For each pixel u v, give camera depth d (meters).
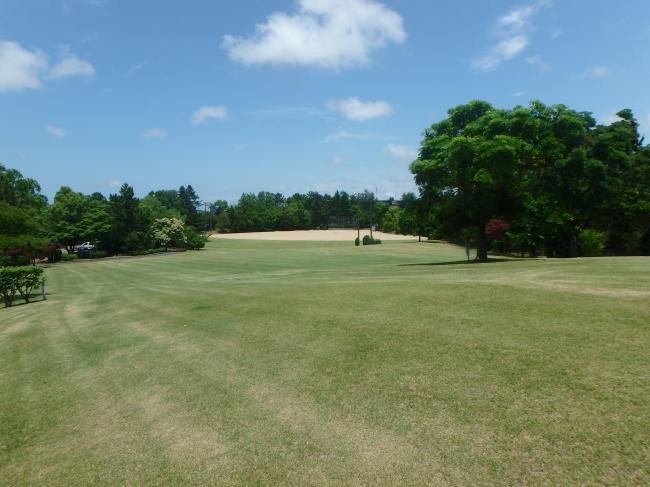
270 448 4.70
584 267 14.28
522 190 30.42
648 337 6.12
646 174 33.97
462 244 71.19
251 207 150.38
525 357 5.99
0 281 21.83
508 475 3.79
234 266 46.53
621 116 38.62
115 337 10.91
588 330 6.68
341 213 171.00
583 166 31.17
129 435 5.46
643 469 3.61
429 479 3.88
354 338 7.84
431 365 6.21
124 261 61.66
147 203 102.88
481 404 4.96
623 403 4.55
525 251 43.81
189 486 4.23
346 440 4.67
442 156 28.50
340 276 19.91
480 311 8.46
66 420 6.19
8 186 55.84
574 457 3.88
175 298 16.14
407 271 20.14
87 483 4.52
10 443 5.67
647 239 37.41
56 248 67.06
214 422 5.48
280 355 7.60
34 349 10.82
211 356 8.13
